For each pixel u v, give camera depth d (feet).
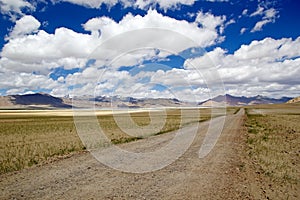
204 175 30.22
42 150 48.19
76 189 24.39
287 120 153.17
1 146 54.80
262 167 34.63
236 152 46.21
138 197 22.49
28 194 22.93
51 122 151.53
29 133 84.94
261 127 102.53
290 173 31.91
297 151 48.49
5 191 23.71
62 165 34.73
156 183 26.71
